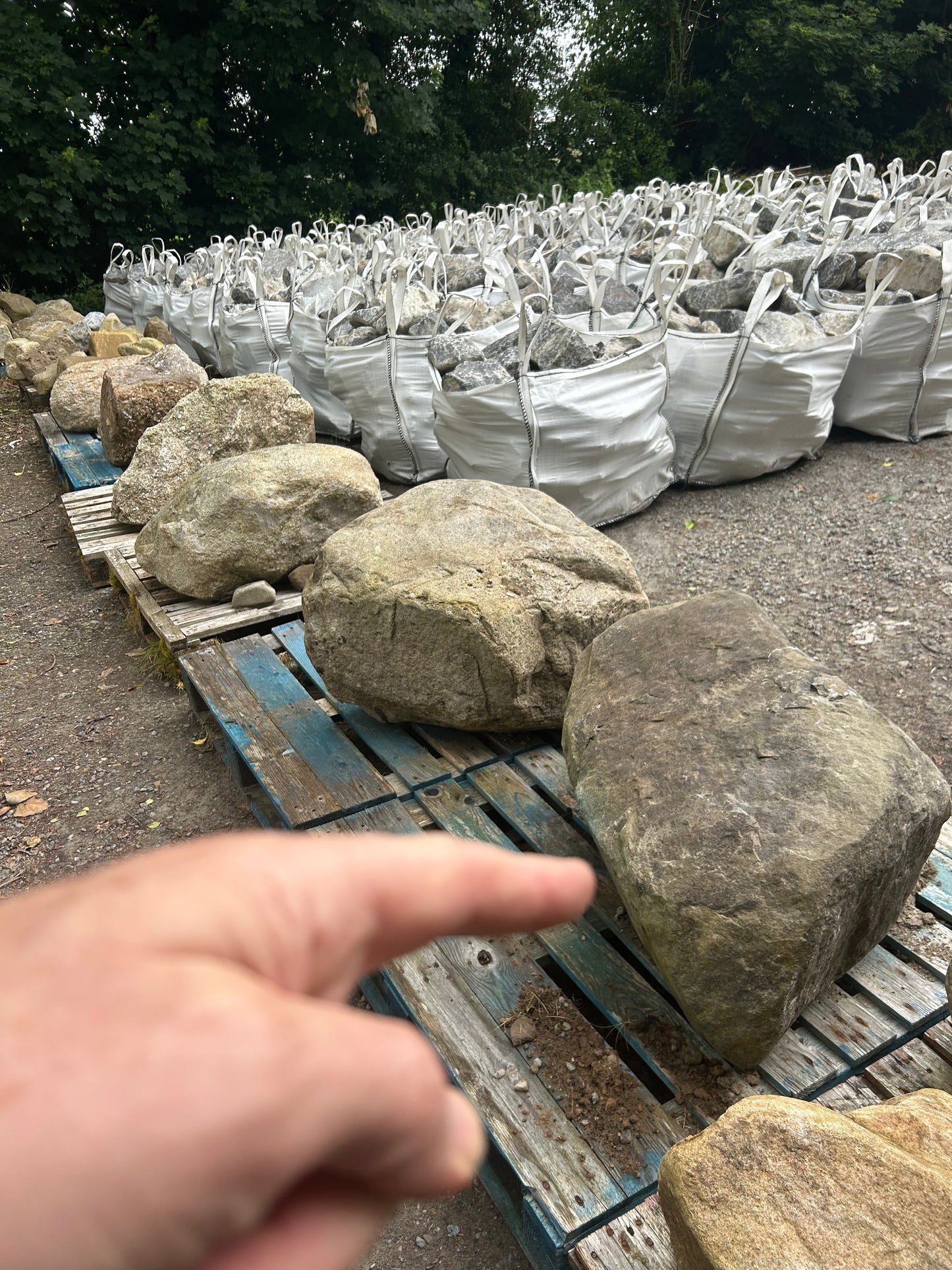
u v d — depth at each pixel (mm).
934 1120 1389
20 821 3229
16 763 3572
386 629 2658
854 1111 1440
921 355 5344
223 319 7859
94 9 14117
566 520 2932
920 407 5504
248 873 326
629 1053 1978
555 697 2691
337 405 6824
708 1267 1221
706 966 1622
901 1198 1228
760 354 4883
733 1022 1643
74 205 13750
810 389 4973
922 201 7871
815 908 1579
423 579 2633
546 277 5059
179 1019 246
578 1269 1501
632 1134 1676
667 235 7410
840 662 3525
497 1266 1817
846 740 1804
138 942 282
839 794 1700
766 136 19906
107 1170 215
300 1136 237
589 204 8633
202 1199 225
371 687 2785
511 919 362
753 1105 1368
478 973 2039
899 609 3797
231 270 9031
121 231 14086
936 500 4738
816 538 4574
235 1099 230
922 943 2006
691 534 4844
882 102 19484
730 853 1659
